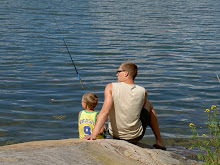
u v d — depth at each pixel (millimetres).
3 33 21531
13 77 12211
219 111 9039
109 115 5215
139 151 4672
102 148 4402
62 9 35344
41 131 7809
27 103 9578
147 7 39031
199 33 23047
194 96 10391
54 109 9172
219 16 32125
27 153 3750
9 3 40719
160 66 14219
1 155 3584
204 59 15648
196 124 8109
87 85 11375
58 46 18125
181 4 43531
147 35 22016
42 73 12820
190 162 4984
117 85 5117
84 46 18234
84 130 5363
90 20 28109
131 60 15281
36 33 21875
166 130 7750
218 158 4926
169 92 10727
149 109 5422
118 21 27922
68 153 3924
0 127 7977
